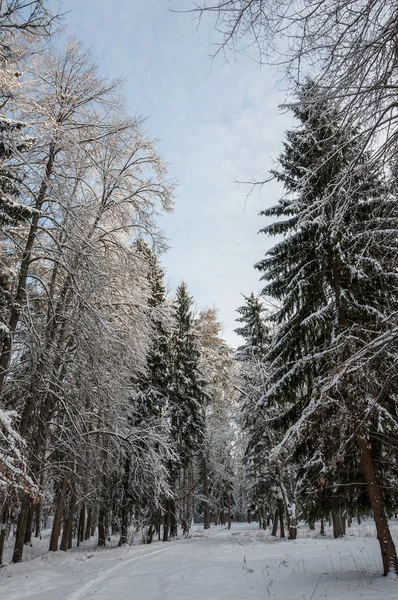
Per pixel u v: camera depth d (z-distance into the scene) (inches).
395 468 335.6
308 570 392.2
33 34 264.7
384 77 149.3
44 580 403.9
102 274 497.0
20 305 447.8
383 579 298.0
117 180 596.1
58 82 517.0
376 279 353.4
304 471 378.0
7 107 432.1
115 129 554.6
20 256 494.9
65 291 556.7
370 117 159.8
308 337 399.5
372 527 1076.5
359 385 244.7
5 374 451.8
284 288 434.6
